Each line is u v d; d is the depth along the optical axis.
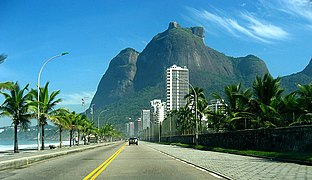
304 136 30.94
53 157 36.06
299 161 25.17
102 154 41.88
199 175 18.23
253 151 38.69
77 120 78.12
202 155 37.78
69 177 17.48
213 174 18.73
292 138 33.09
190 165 24.80
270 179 15.77
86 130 97.88
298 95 49.06
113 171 20.36
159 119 191.88
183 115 100.75
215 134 58.50
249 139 43.62
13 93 47.41
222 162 26.92
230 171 19.78
